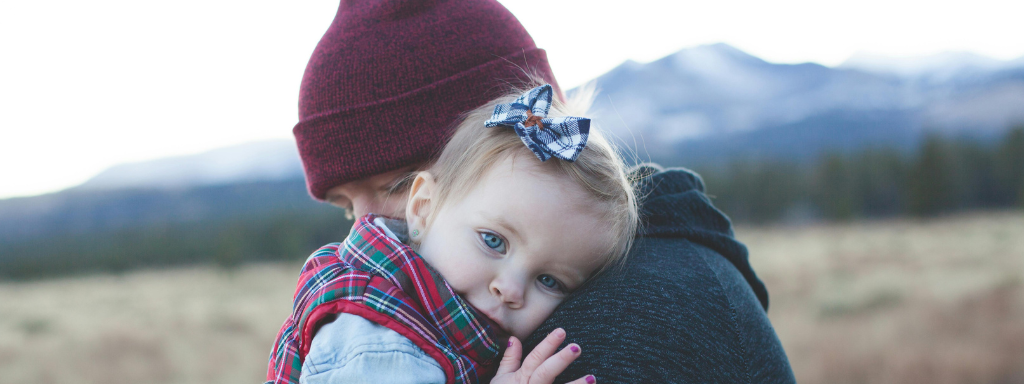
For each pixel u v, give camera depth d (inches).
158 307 906.1
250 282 1306.6
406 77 50.5
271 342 555.5
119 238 2726.4
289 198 7317.9
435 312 40.3
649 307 38.4
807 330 462.6
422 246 45.0
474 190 43.0
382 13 52.6
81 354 541.0
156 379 446.6
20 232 6717.5
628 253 44.3
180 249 2391.7
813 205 2583.7
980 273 659.4
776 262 981.2
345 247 44.1
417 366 37.6
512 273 41.4
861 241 1336.1
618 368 36.2
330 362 37.8
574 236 41.7
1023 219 1732.3
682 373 35.9
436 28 52.1
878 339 411.2
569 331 39.6
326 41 53.7
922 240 1269.7
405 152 49.7
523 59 55.1
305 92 53.8
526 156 42.6
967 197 2488.9
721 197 2733.8
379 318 38.7
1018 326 397.1
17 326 735.7
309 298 42.2
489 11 55.1
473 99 51.5
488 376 43.1
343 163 51.2
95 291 1417.3
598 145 45.8
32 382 458.3
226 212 6889.8
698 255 44.6
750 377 38.5
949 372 326.0
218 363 482.0
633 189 48.4
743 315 41.5
